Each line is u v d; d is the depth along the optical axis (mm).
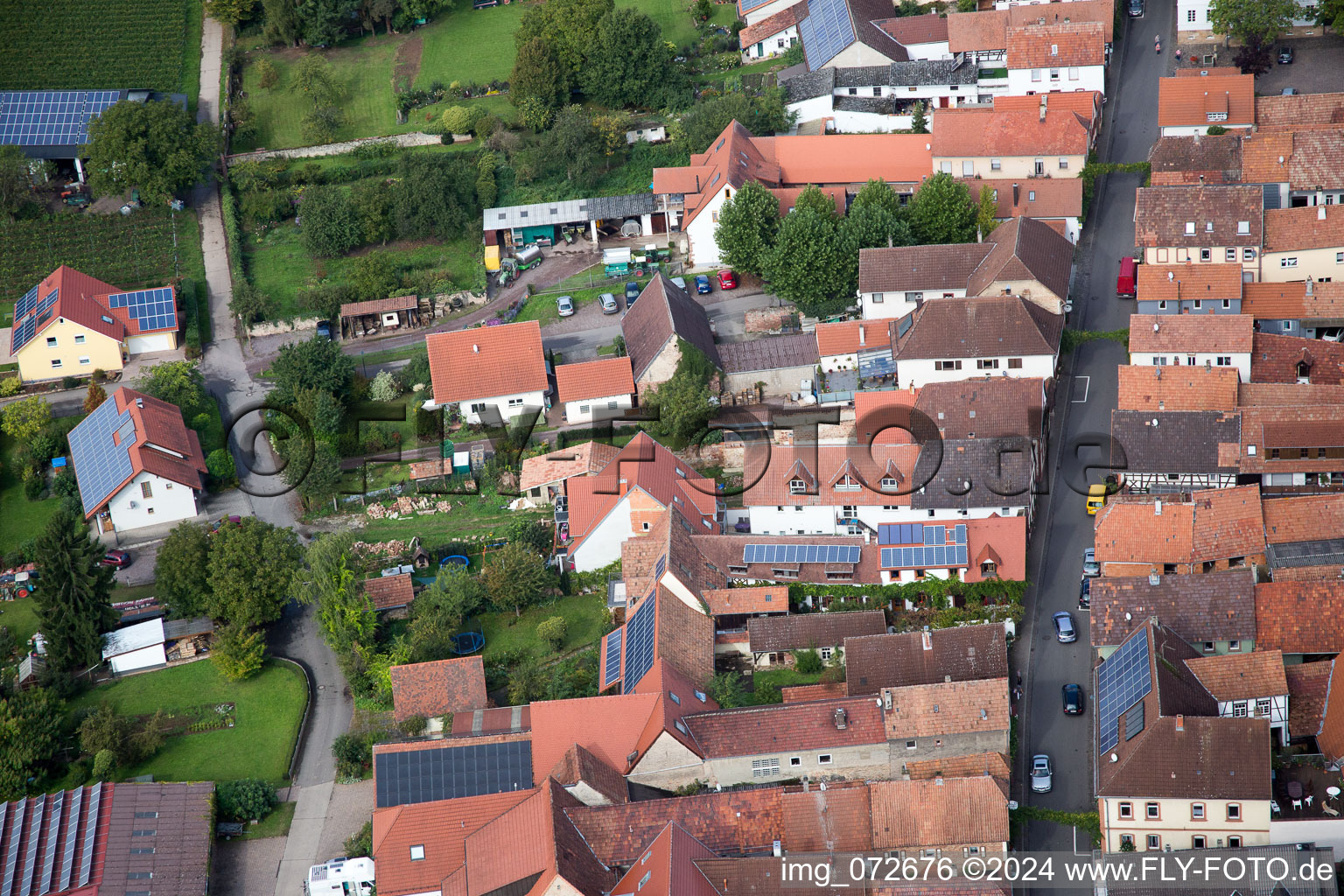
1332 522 132375
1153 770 110938
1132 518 135625
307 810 130000
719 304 180375
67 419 175875
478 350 169125
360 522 159625
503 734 127375
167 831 125312
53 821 127000
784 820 115188
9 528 165500
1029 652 132000
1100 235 175000
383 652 142500
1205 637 124938
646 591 139000
